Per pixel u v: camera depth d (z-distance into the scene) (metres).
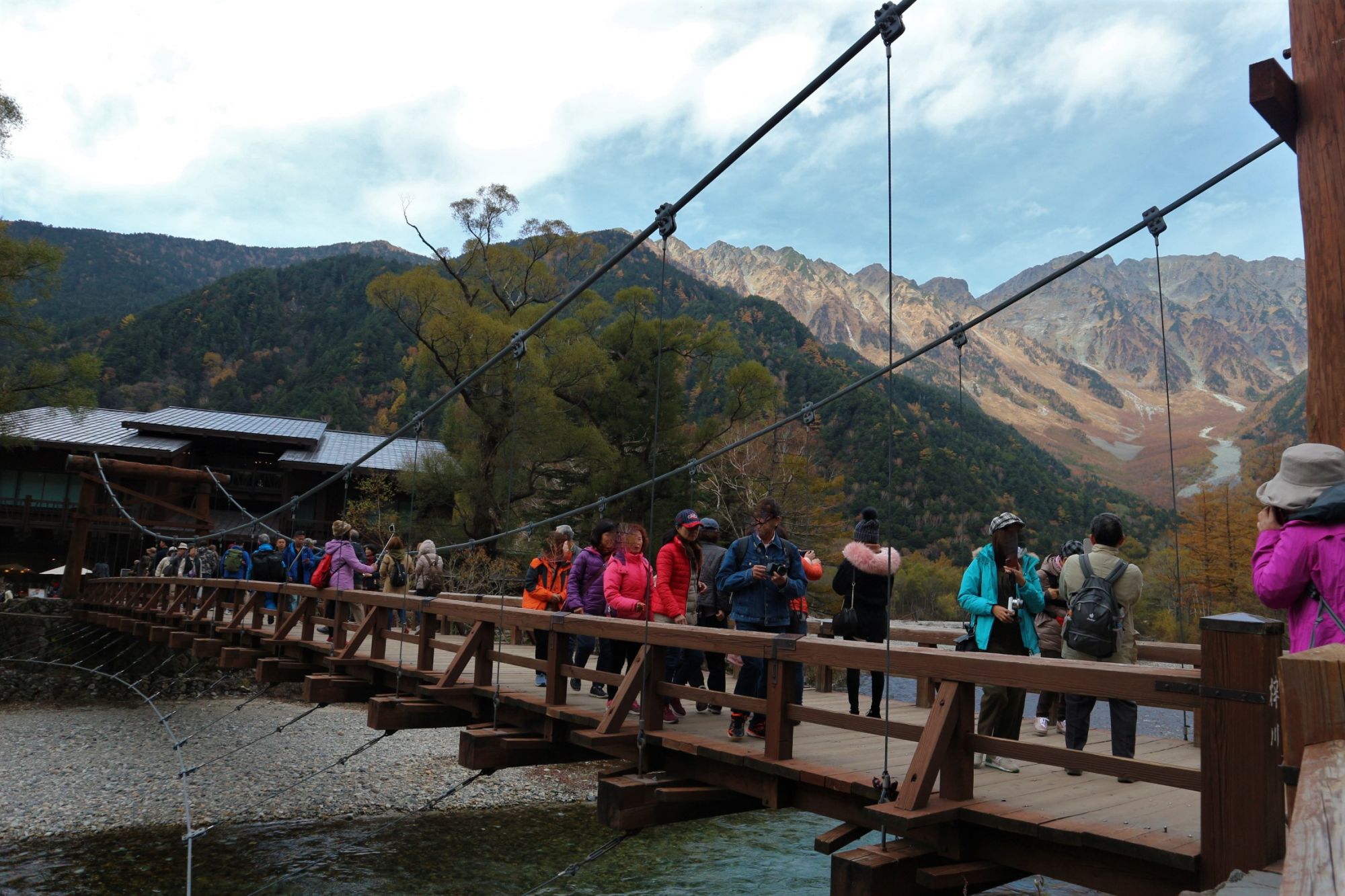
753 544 4.44
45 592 25.14
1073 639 3.98
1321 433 2.62
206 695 16.17
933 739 2.99
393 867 7.93
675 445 21.58
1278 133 2.91
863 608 4.90
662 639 4.22
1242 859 2.21
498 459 18.67
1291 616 2.29
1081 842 2.65
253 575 12.14
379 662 6.99
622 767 4.40
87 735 12.91
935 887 2.89
